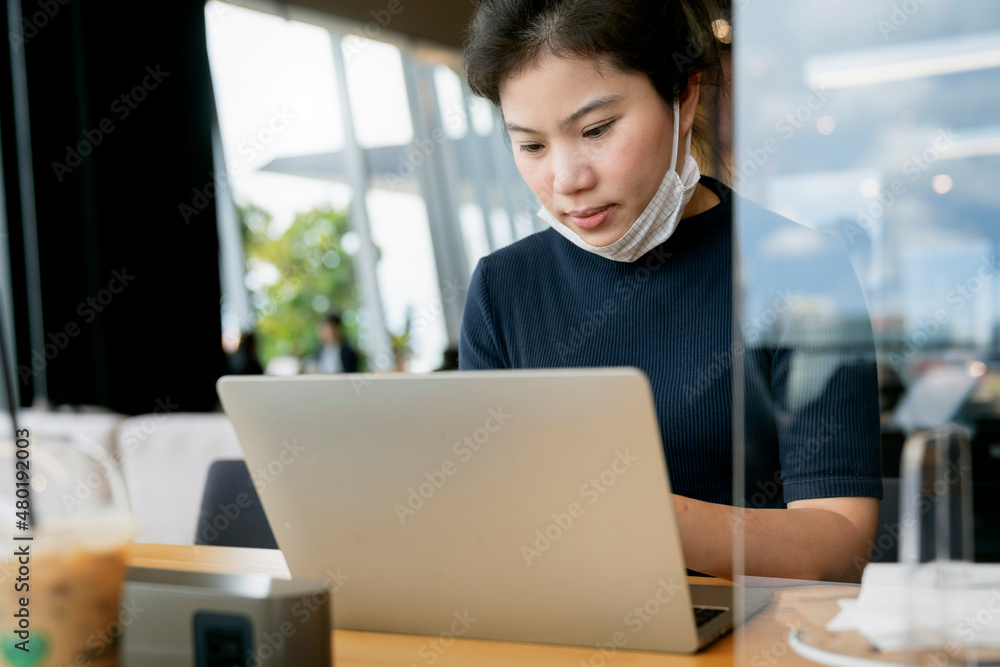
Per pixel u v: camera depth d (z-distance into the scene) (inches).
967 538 22.0
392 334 295.4
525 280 55.8
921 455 22.2
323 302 287.0
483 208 330.3
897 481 22.7
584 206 46.6
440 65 306.0
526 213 336.2
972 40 21.4
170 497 105.9
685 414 48.9
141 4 198.2
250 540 59.3
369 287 289.3
